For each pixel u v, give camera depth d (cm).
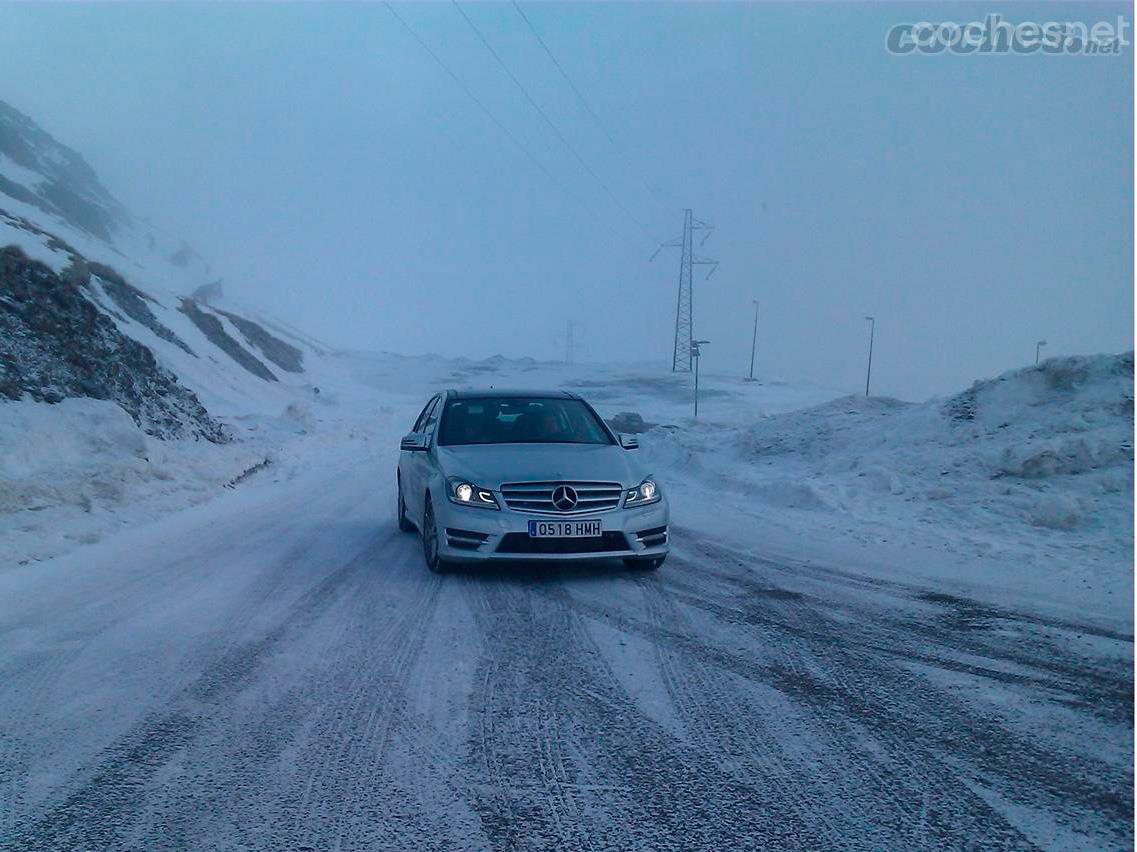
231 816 323
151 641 543
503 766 367
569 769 364
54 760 371
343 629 571
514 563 782
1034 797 340
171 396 1800
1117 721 418
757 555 841
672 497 1345
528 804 334
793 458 1564
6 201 5794
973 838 309
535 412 846
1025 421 1296
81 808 329
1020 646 538
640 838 309
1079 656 518
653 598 661
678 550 867
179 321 4812
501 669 492
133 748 383
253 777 355
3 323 1396
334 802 335
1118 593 673
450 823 319
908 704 439
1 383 1197
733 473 1495
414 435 820
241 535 943
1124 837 309
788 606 638
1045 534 915
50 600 646
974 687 464
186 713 425
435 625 582
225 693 452
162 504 1108
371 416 4038
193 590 679
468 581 714
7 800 335
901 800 337
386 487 1463
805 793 343
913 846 303
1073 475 1095
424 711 428
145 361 1822
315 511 1145
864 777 357
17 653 518
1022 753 381
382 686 463
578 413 859
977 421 1346
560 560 689
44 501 938
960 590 690
